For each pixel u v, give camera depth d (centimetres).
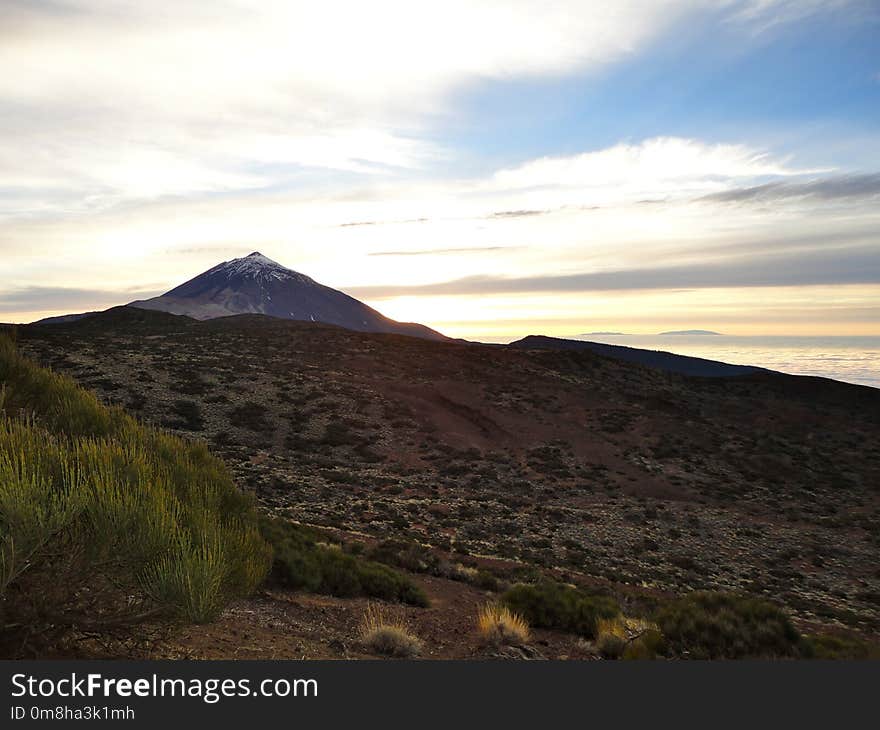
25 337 6309
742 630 975
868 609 2273
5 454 424
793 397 9000
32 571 418
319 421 5247
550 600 1290
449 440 5241
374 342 9056
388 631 852
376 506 3148
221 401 5341
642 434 5944
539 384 7556
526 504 3638
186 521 504
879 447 6378
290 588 1245
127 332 11838
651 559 2734
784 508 4100
